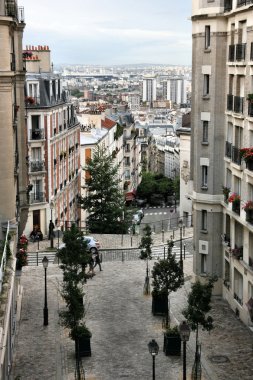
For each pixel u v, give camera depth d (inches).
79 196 3171.8
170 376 1249.4
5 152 1309.1
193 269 1854.1
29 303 1678.2
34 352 1364.4
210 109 1710.1
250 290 1529.3
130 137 5162.4
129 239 2541.8
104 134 3816.4
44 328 1502.2
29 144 2632.9
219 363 1311.5
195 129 1776.6
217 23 1657.2
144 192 6127.0
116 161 4436.5
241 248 1577.3
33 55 2768.2
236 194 1609.3
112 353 1362.0
